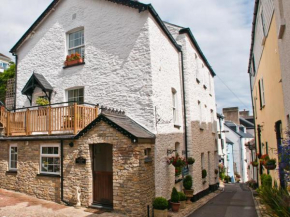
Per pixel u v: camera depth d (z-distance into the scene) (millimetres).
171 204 10398
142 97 10125
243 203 12531
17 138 11062
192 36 14391
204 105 17266
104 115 8875
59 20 12906
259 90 14562
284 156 5516
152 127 9789
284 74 6621
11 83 15023
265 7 9562
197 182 13859
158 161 9812
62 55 12531
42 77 12758
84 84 11578
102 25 11500
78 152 9391
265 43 10688
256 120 17953
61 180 9617
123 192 8422
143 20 10500
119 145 8633
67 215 8125
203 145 15984
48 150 10414
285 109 6812
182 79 13711
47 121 10641
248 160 34875
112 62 11008
